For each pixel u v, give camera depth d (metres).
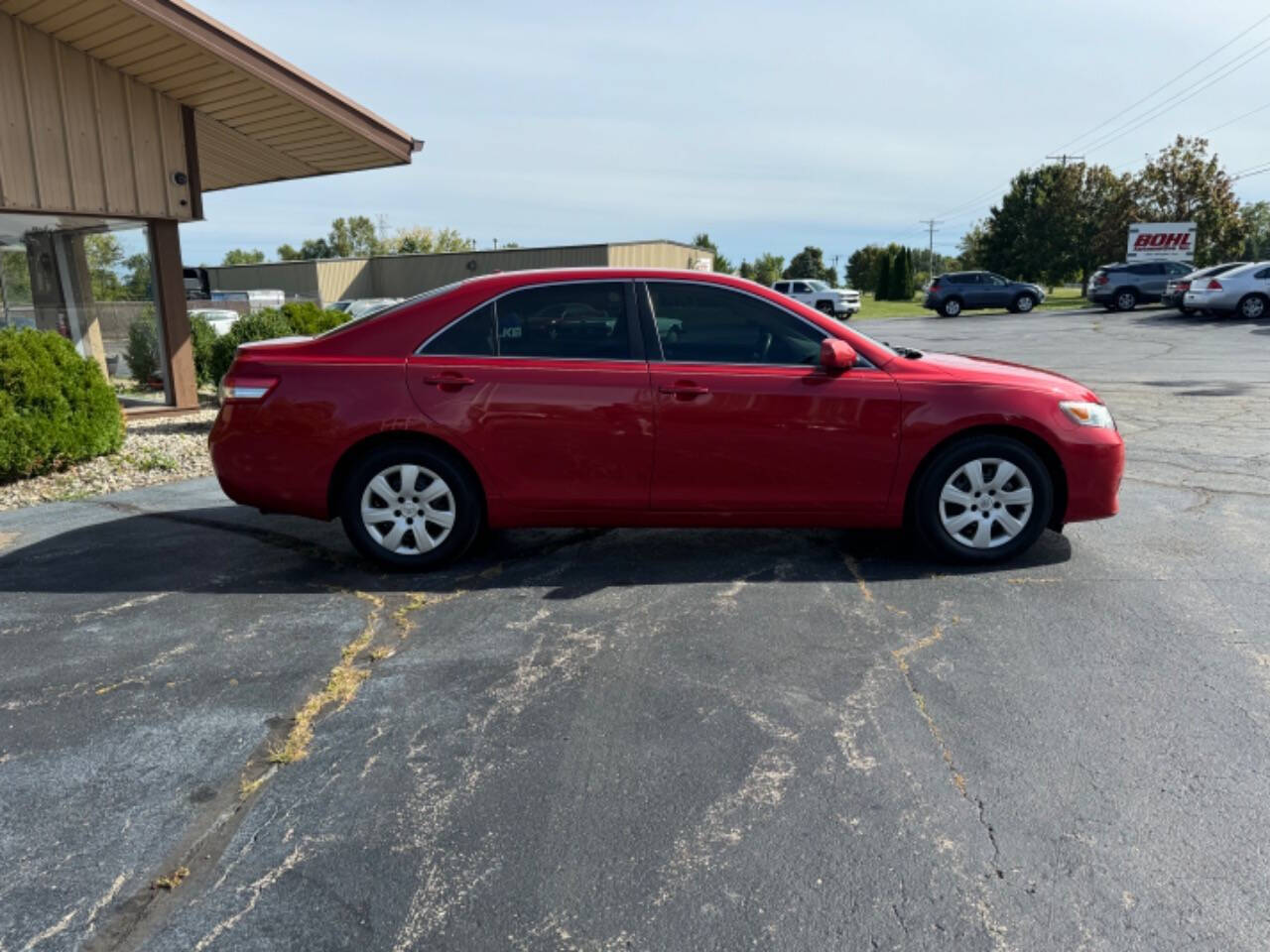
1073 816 2.55
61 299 10.59
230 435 4.57
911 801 2.63
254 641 3.86
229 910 2.22
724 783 2.74
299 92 8.87
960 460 4.56
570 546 5.15
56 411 7.12
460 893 2.28
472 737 3.04
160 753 2.96
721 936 2.12
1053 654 3.60
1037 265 47.31
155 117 9.68
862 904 2.22
